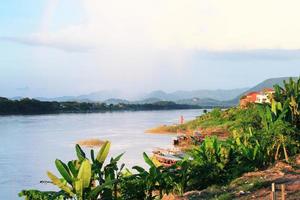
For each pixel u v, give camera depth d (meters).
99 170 20.67
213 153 25.42
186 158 24.47
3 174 49.00
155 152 59.38
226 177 24.09
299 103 30.91
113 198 20.70
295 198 17.19
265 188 19.64
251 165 25.95
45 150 74.44
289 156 28.11
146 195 22.39
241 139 30.62
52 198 19.36
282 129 27.92
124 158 59.78
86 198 18.91
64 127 139.38
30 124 154.75
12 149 76.12
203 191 20.89
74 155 67.38
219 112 106.44
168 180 22.81
